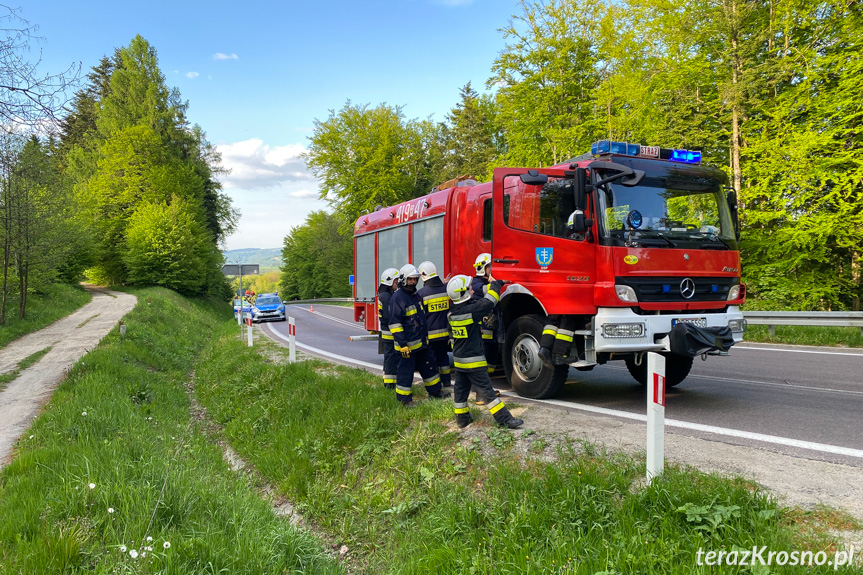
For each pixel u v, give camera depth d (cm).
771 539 272
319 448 604
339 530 464
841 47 1390
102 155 4703
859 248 1369
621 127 1694
